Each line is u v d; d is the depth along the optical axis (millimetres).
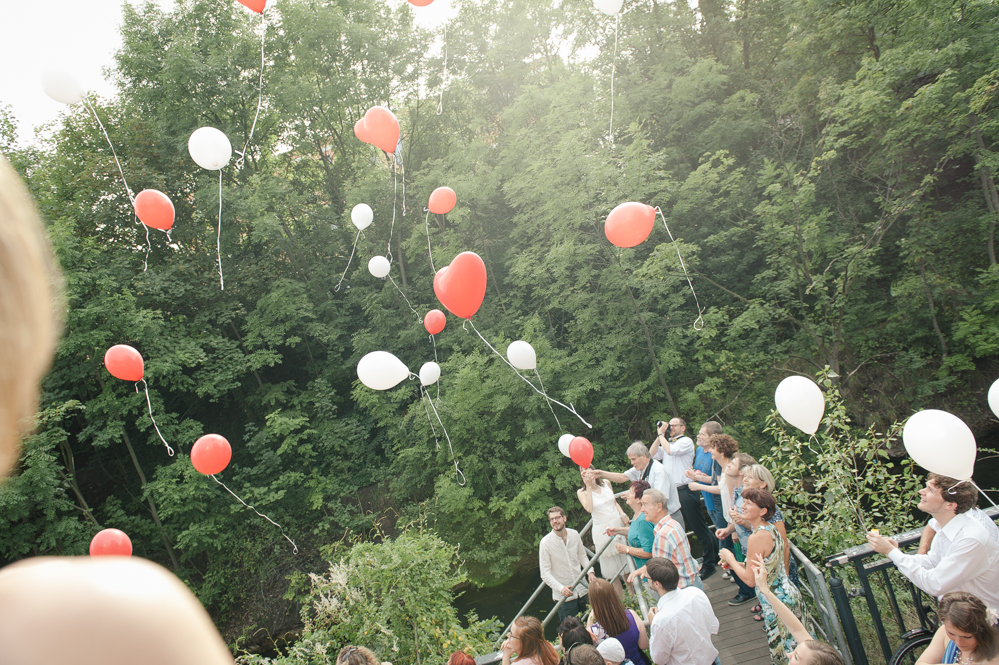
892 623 4582
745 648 4719
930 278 14258
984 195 14203
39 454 12219
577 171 13836
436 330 8945
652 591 5109
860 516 5746
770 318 15172
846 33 14453
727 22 19062
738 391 14898
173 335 15000
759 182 14305
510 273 15273
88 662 240
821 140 13594
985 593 3055
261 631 13852
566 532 6250
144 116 16500
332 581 5414
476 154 17000
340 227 19094
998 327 13234
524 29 17609
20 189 329
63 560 290
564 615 6129
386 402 16594
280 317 16719
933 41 12438
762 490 4059
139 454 17547
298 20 16906
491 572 14180
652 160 13695
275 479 15930
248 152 17703
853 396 14797
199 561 15266
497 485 15305
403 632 5340
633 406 15938
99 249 13789
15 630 245
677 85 16109
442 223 17406
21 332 295
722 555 4234
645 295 14461
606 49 17156
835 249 14070
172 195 16188
